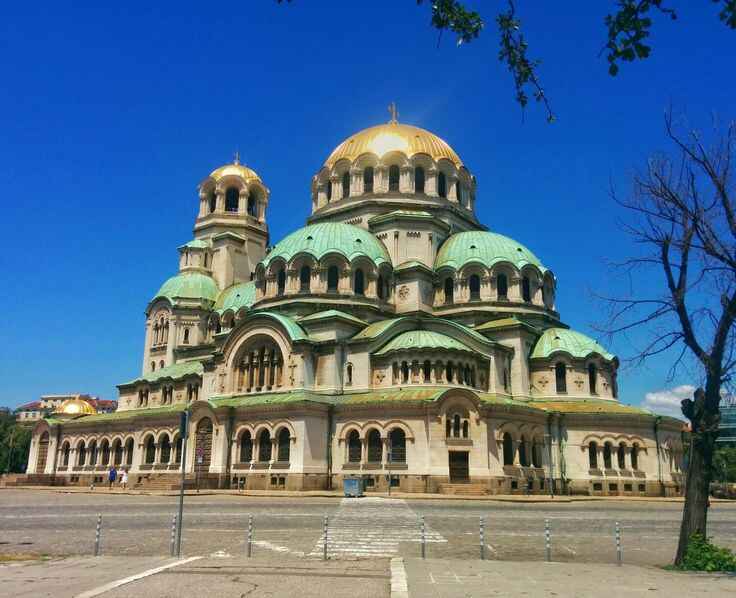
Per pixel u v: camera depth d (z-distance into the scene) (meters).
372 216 88.75
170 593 17.02
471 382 69.81
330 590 17.50
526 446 66.62
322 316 71.75
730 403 24.06
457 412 62.38
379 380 68.56
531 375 77.19
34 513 43.09
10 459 136.12
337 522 36.28
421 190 91.31
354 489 57.06
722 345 23.91
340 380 69.69
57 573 20.64
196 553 25.53
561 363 76.62
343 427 65.56
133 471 79.12
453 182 93.44
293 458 63.31
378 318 78.31
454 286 82.00
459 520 38.03
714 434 23.72
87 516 40.62
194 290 100.00
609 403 76.12
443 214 90.88
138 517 39.53
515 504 51.78
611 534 32.81
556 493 68.31
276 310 78.12
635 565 23.34
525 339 77.25
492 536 31.25
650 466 69.62
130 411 91.44
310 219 94.38
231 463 68.06
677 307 24.47
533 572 20.86
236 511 42.81
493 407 62.72
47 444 97.06
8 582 19.03
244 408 68.12
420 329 75.06
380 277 80.94
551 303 86.25
